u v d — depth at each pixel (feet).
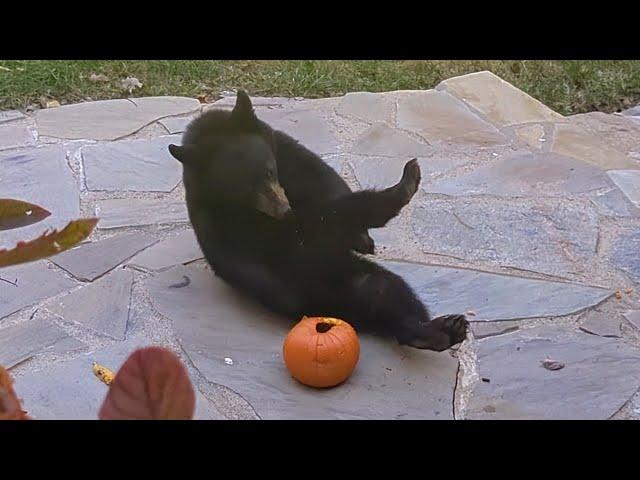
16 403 2.19
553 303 8.82
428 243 10.03
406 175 8.26
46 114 13.44
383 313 7.91
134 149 12.39
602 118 13.61
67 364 7.91
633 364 7.84
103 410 2.08
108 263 9.61
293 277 8.32
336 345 7.38
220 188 8.51
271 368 7.84
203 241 8.82
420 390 7.51
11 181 11.41
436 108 13.64
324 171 9.53
